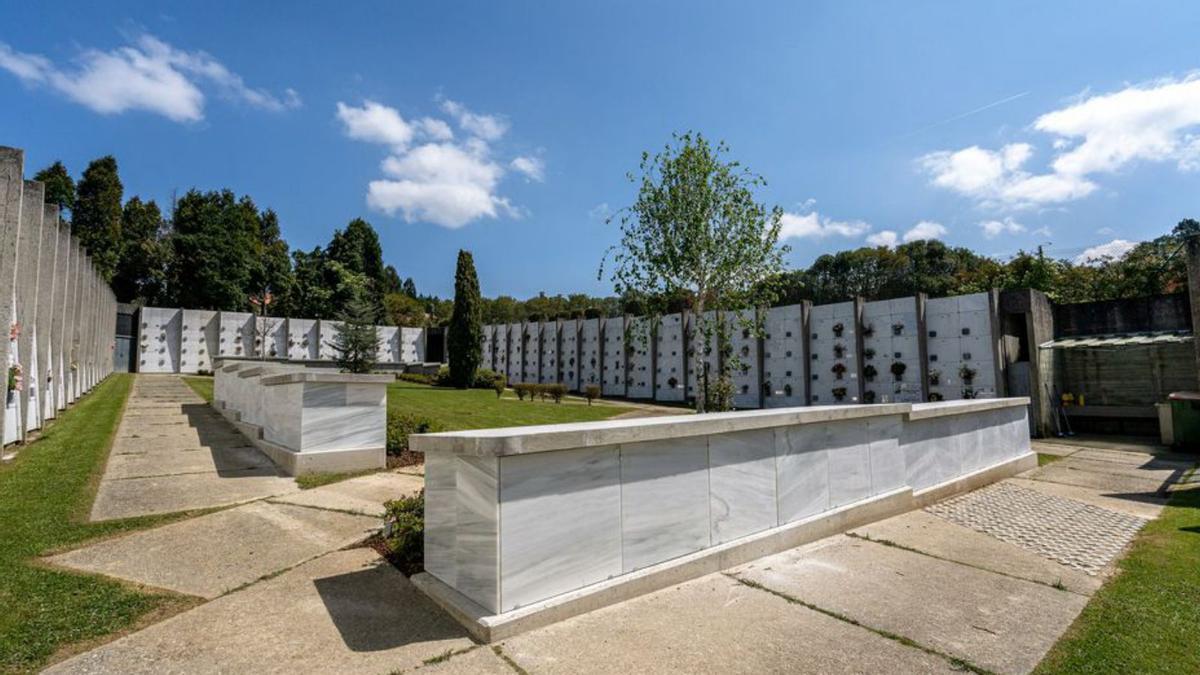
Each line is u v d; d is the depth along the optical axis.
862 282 48.38
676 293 13.37
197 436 10.72
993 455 9.52
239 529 5.28
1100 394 18.41
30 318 10.12
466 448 3.44
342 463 7.99
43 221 11.41
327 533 5.21
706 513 4.54
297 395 8.00
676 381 29.06
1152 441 15.12
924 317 20.22
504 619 3.23
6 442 8.93
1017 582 4.46
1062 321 19.48
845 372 22.38
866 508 6.14
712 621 3.54
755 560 4.75
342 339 30.34
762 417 4.96
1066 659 3.15
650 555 4.12
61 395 13.70
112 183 45.44
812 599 3.96
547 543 3.54
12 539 4.68
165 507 5.92
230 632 3.27
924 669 3.01
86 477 7.03
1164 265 25.66
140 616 3.46
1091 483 9.27
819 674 2.93
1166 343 16.34
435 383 32.81
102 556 4.46
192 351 35.03
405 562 4.44
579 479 3.74
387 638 3.22
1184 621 3.73
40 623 3.28
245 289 48.09
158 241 51.22
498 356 42.69
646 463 4.16
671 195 12.71
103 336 26.61
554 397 26.61
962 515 6.79
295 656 3.00
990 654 3.20
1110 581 4.56
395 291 85.69
